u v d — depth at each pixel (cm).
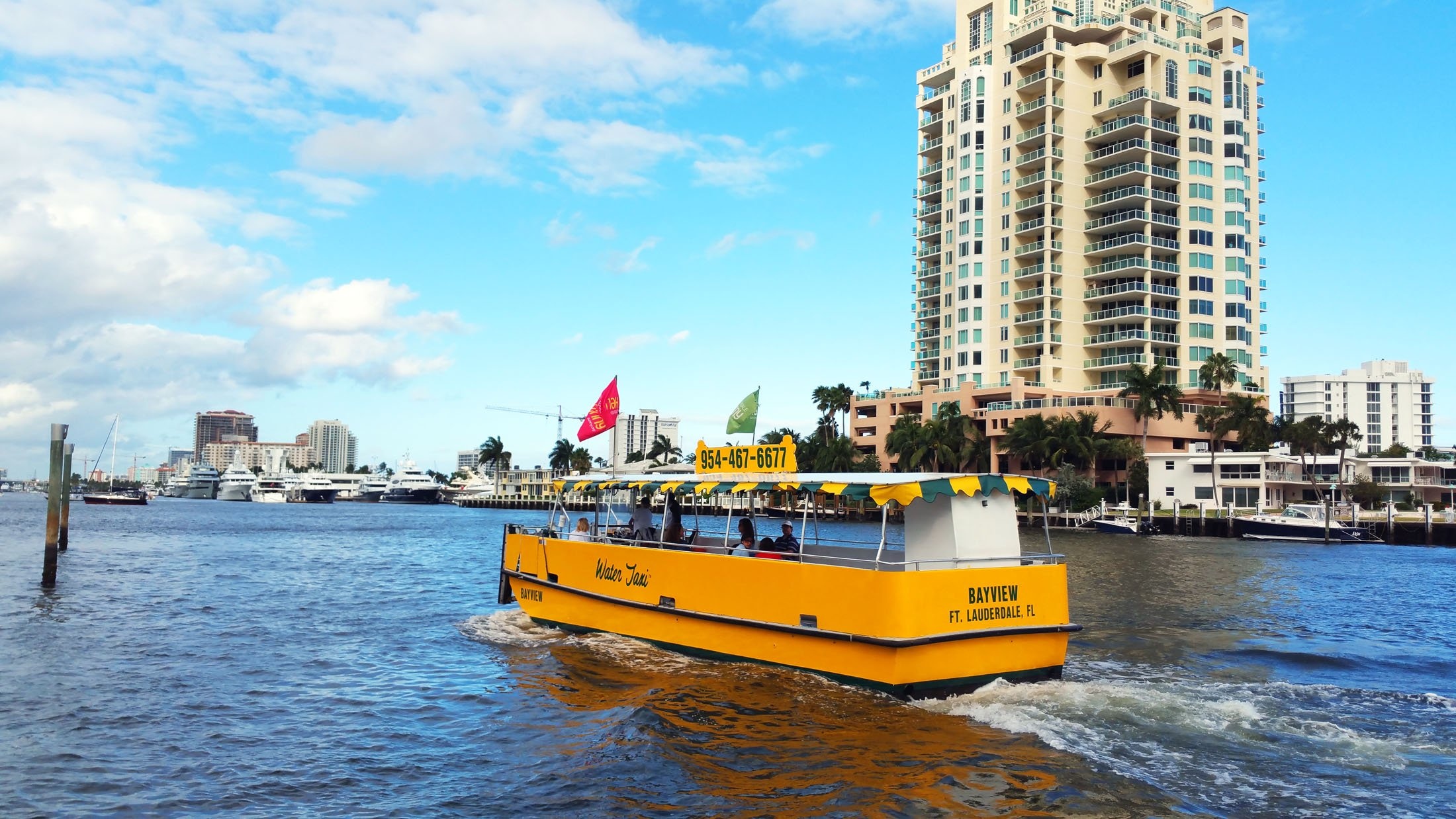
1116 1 10712
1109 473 9400
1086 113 10250
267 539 6084
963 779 980
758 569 1428
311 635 1978
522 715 1275
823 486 1400
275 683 1502
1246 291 10012
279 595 2756
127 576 3356
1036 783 967
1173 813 890
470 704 1348
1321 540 6588
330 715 1300
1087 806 907
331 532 7350
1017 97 10344
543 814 909
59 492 2966
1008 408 9581
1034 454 9006
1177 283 9894
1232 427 8662
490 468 19575
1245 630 2094
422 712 1309
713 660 1498
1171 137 10056
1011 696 1278
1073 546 5612
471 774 1036
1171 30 10562
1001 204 10494
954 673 1272
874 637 1249
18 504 18375
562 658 1606
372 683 1495
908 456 9744
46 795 973
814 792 948
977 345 10506
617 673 1480
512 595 2170
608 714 1257
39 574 3406
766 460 1555
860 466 10388
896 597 1234
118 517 9969
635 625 1655
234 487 19588
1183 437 9625
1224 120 10025
